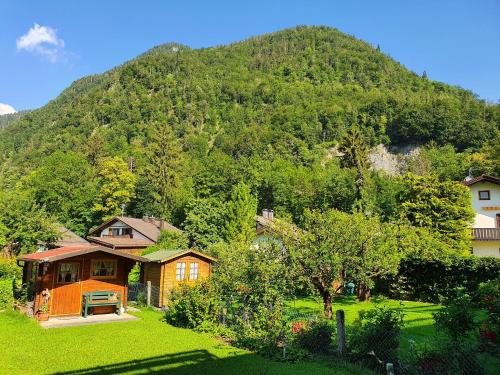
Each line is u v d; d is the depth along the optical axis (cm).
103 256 1878
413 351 973
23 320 1619
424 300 2439
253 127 14200
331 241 1755
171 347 1248
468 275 2302
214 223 4472
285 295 1664
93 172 7769
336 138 14125
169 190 6756
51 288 1711
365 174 5125
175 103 18238
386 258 1888
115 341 1316
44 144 13812
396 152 13038
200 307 1566
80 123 15875
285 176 6869
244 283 1448
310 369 1005
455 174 6731
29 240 3158
